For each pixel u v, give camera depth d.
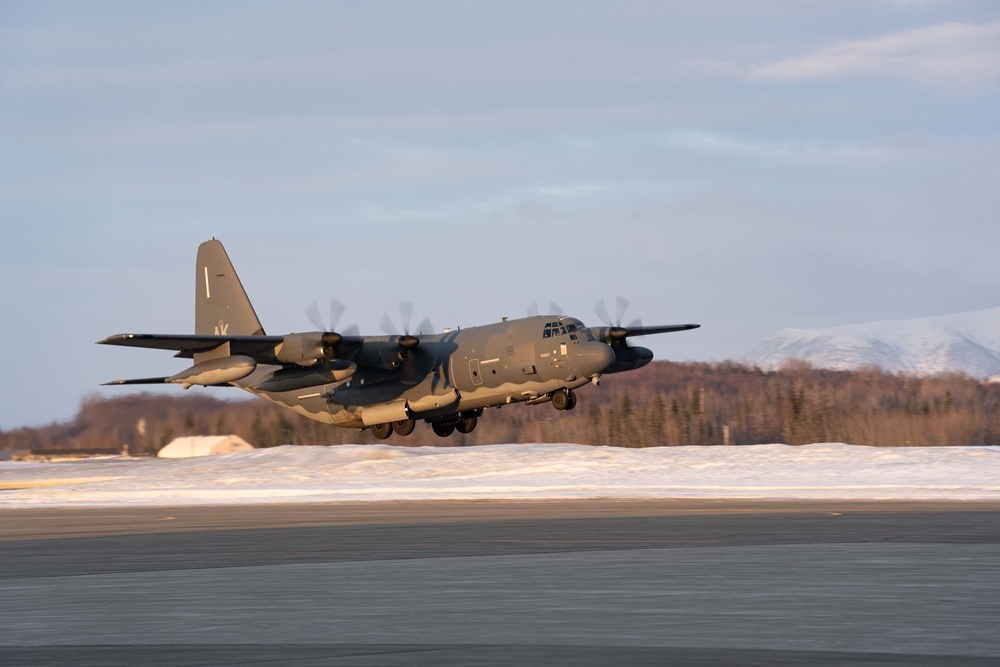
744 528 56.44
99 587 36.47
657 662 22.58
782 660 22.62
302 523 67.12
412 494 102.56
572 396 110.12
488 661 22.88
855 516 64.25
